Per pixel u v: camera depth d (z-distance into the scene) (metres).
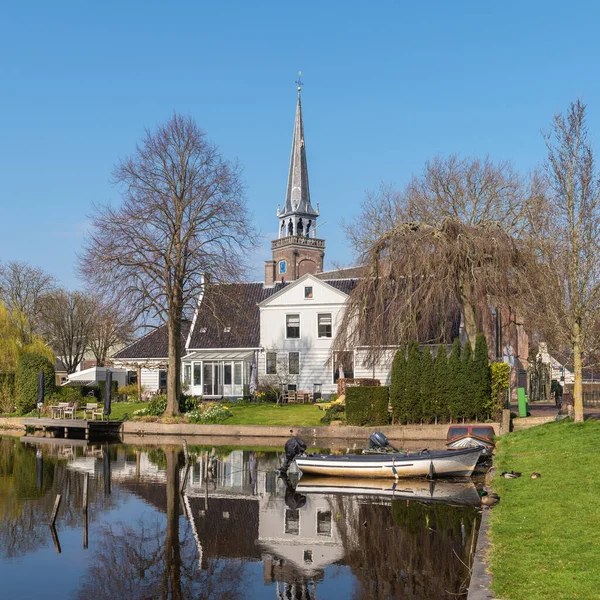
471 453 24.64
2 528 18.16
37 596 13.05
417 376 37.19
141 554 15.69
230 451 34.00
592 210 26.53
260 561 15.07
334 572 14.18
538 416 36.84
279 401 50.94
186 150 43.16
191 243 43.53
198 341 58.25
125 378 67.94
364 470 25.19
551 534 12.86
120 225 41.84
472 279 36.72
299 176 110.56
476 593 10.02
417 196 49.94
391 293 38.06
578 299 27.08
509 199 47.94
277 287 61.59
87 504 20.02
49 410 48.94
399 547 15.69
